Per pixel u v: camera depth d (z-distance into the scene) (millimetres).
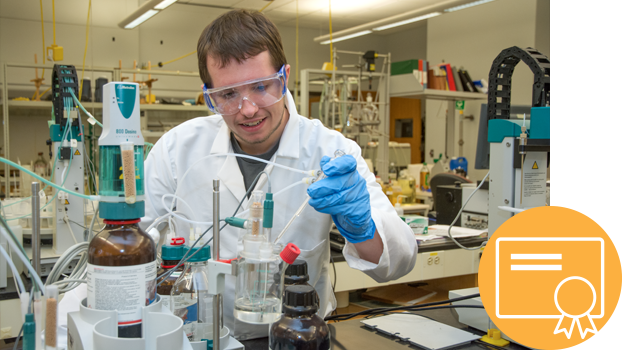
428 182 5578
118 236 681
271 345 702
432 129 7207
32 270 663
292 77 8383
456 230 2799
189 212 1323
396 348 985
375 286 2607
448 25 6773
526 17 5727
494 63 1362
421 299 2723
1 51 6078
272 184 1318
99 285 671
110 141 677
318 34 8570
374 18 7695
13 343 891
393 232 1115
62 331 804
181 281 821
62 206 2238
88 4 6523
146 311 677
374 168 5516
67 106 2227
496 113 1356
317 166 1354
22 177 3311
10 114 5660
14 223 2121
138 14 5262
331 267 2439
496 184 1306
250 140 1113
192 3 6867
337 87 4984
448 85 5105
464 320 1129
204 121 1420
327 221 1350
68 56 6457
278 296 746
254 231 731
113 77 5023
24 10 6168
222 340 775
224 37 977
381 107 5141
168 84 7188
